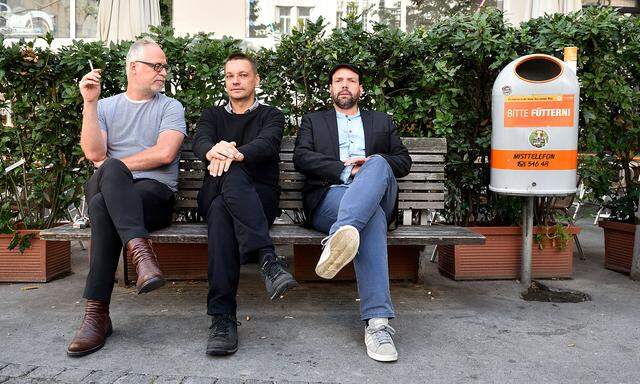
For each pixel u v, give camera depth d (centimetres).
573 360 276
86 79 326
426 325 323
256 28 926
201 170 389
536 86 368
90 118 331
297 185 391
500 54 399
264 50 421
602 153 442
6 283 409
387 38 411
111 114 356
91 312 287
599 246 547
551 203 434
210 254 288
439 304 362
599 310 352
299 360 274
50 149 420
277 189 351
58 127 415
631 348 291
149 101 359
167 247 404
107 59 411
